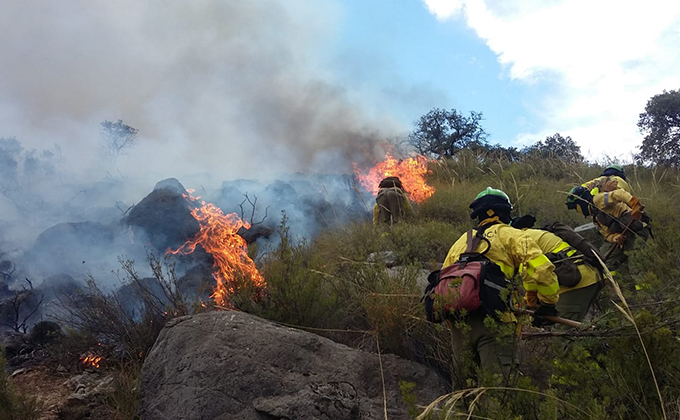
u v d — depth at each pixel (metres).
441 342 3.84
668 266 4.27
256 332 3.62
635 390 2.64
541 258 3.21
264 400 3.17
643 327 2.70
